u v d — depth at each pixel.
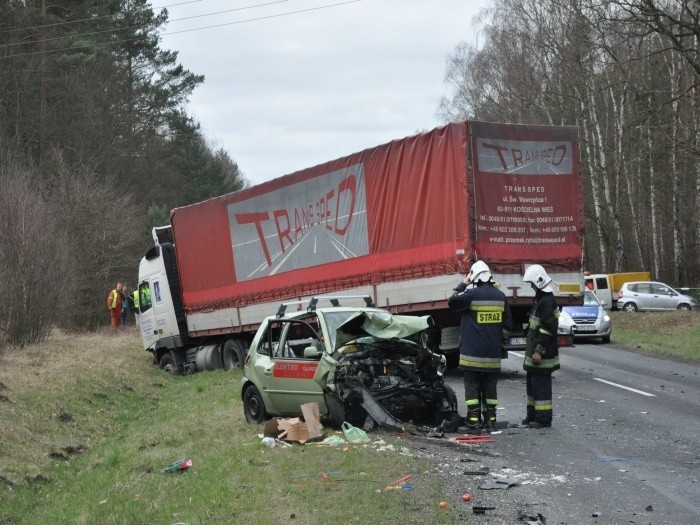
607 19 26.67
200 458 10.42
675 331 30.86
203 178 66.00
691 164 46.56
